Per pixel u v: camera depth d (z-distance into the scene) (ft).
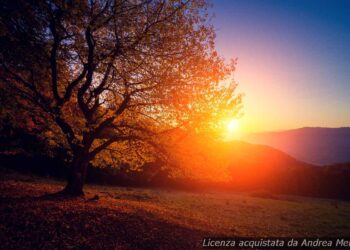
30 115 39.91
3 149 58.29
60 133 40.27
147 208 49.32
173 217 46.26
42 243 24.32
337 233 59.62
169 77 37.40
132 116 42.04
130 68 37.47
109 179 136.36
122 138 42.98
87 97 44.98
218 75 38.91
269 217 76.13
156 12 37.09
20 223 27.35
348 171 166.40
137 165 50.62
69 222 30.25
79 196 45.21
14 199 36.99
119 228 32.07
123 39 36.22
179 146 41.09
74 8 31.76
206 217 58.90
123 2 34.94
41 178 104.94
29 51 35.40
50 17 35.06
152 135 41.06
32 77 37.37
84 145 44.06
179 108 38.06
